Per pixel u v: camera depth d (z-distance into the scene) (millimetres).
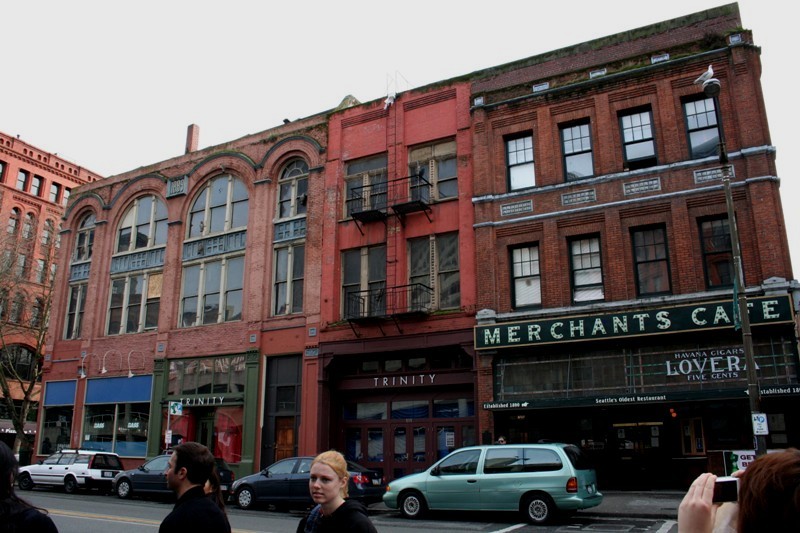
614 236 20734
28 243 51750
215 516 4320
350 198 26609
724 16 20734
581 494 14664
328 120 27875
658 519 15000
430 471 16391
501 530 13859
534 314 21188
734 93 19859
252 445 26141
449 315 22797
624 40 22141
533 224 22078
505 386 21078
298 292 27328
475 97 24000
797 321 17578
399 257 24531
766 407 17875
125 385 30938
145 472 21984
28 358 49250
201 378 28672
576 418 20406
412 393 23781
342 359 25000
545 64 23391
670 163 20391
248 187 29812
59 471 25297
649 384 19062
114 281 33500
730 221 15594
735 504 2350
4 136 54812
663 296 19594
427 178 24969
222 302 29141
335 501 4367
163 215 32688
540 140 22594
